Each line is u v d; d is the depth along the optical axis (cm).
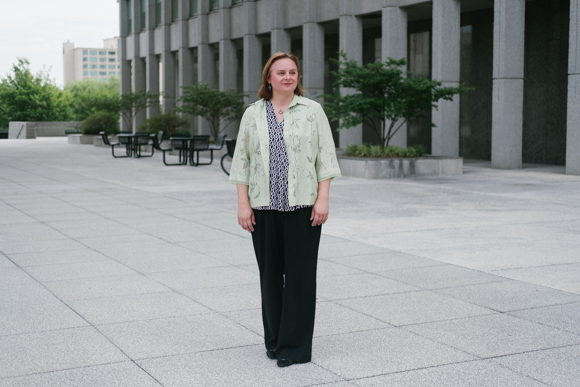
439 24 2138
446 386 385
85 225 1003
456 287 620
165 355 441
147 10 4362
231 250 804
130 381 396
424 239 873
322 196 423
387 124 2402
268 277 431
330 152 428
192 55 3975
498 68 1998
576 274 673
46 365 423
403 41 2359
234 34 3450
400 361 427
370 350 449
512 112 2008
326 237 891
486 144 2475
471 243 844
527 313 535
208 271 689
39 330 495
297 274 422
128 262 736
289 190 416
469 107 2531
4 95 7125
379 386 386
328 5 2728
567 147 1823
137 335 482
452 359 430
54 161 2541
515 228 958
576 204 1219
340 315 531
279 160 419
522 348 451
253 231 438
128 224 1011
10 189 1534
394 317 525
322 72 2834
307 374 406
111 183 1675
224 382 394
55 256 771
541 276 664
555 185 1550
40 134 5788
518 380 394
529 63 2258
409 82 1786
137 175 1917
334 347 456
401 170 1772
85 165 2328
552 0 2172
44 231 948
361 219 1047
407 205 1213
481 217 1064
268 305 432
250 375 405
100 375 406
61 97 7469
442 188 1499
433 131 2191
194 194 1423
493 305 559
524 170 1988
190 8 3912
